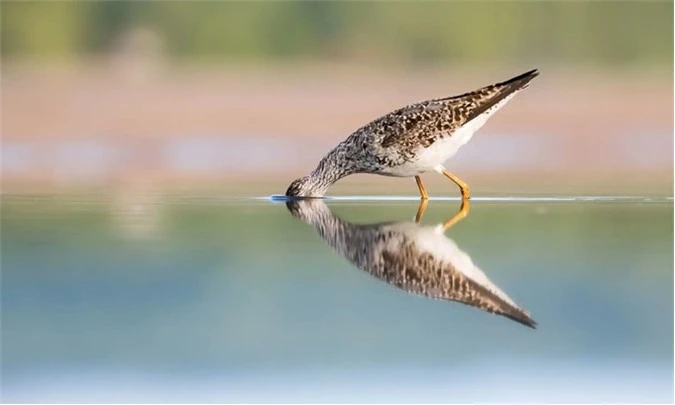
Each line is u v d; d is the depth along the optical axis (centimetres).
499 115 3069
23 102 3138
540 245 1293
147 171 2205
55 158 2441
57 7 3978
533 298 1091
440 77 3778
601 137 2794
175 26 4066
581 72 3844
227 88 3472
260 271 1180
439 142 1470
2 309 1047
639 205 1587
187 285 1132
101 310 1050
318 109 3162
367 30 4159
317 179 1605
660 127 2934
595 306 1079
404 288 1123
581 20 4131
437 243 1284
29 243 1286
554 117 3055
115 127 2856
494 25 4138
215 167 2283
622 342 1000
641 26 4119
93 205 1588
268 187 1855
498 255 1236
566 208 1552
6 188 1838
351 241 1294
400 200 1653
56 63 3850
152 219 1455
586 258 1238
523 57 4116
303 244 1303
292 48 4122
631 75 3747
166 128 2867
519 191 1791
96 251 1250
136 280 1141
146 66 3834
